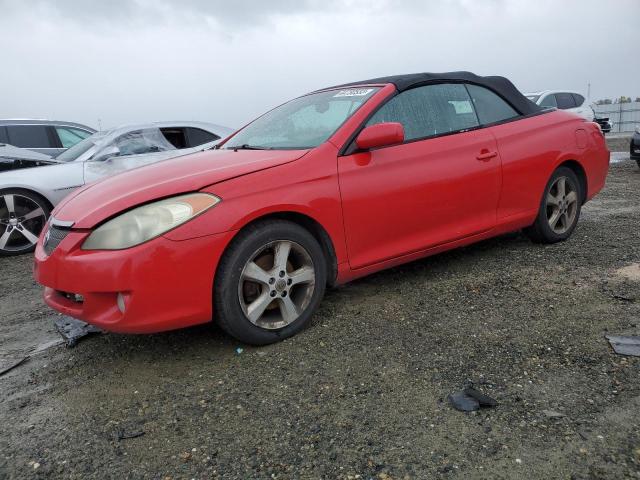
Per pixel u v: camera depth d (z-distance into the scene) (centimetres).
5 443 227
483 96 416
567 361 263
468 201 384
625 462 190
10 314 400
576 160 455
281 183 301
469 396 237
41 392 270
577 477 184
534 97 1423
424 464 196
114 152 658
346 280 341
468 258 440
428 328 311
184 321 276
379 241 345
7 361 311
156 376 277
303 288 316
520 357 270
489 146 396
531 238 463
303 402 243
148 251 263
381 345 293
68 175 632
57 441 226
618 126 3322
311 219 317
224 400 249
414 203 354
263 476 196
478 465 193
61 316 385
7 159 644
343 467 198
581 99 1493
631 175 995
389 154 346
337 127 345
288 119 394
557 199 453
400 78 378
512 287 367
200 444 217
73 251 273
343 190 323
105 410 248
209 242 274
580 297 341
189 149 682
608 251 438
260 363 283
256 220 295
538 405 228
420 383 252
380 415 229
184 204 274
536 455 197
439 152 368
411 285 384
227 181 289
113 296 269
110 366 293
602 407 223
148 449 217
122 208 272
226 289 282
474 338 294
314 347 297
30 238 617
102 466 208
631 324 298
